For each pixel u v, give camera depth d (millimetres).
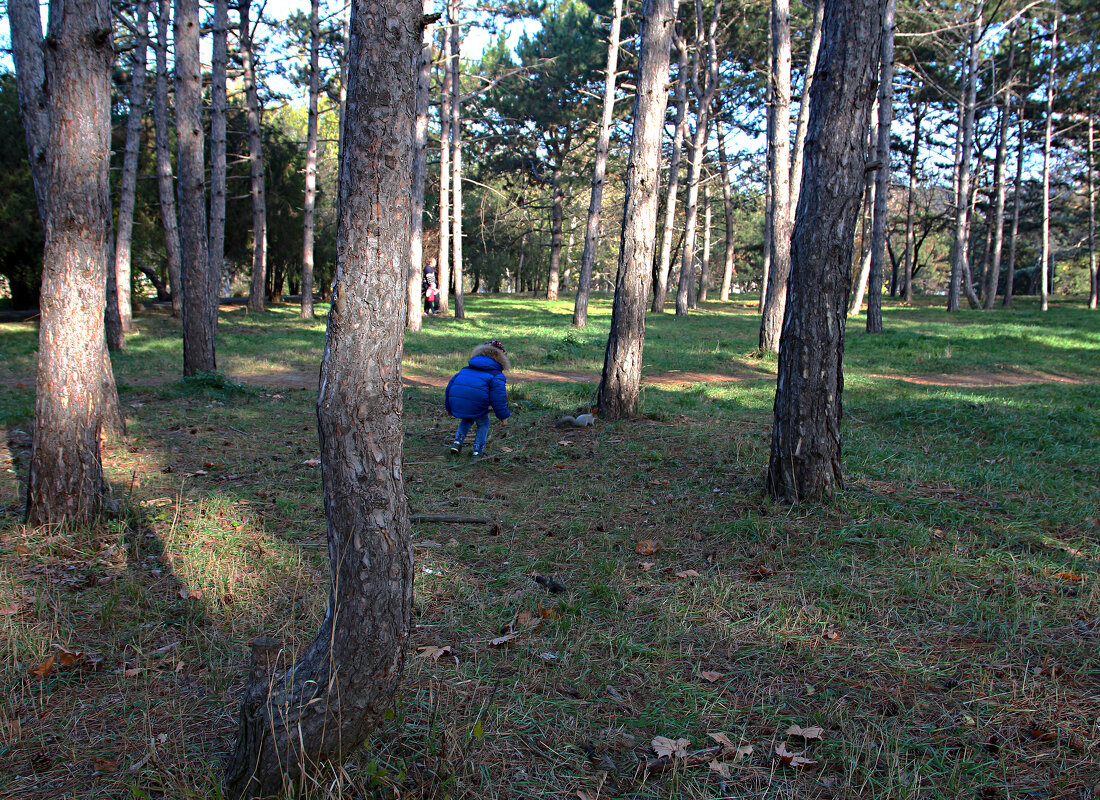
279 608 3990
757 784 2582
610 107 24156
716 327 24203
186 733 2881
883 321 26547
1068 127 34562
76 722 2957
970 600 3947
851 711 3010
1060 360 14969
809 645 3541
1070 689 3107
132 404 10156
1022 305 38594
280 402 10781
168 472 6785
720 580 4320
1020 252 54344
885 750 2729
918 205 44875
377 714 2469
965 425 8211
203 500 5816
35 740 2840
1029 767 2643
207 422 9109
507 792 2539
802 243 5488
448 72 26312
